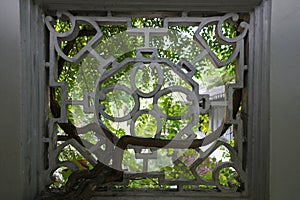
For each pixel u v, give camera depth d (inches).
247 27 29.6
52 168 30.2
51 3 29.0
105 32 34.0
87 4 29.0
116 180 30.0
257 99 29.2
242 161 30.5
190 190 31.3
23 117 27.6
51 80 29.9
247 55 30.2
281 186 26.2
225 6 29.1
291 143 25.8
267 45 27.9
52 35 29.9
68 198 27.9
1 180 25.1
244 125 30.8
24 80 27.8
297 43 25.7
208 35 34.7
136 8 29.4
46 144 31.0
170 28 34.1
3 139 25.3
